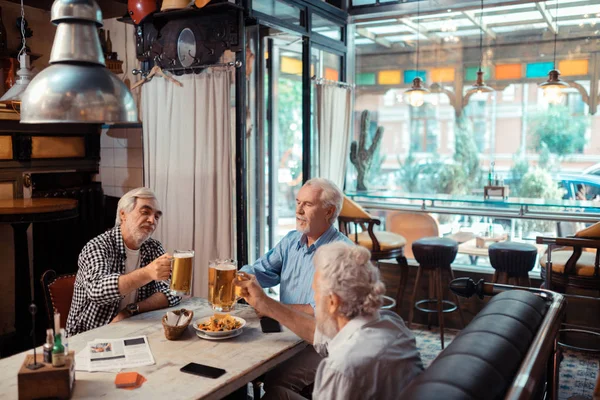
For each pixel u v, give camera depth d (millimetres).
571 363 3848
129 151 4781
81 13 1968
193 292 3773
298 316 2125
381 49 5117
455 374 1259
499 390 1276
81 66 1996
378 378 1547
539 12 4523
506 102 4742
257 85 4867
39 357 1721
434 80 4973
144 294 2699
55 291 2711
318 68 4602
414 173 5125
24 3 4488
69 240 4746
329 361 1589
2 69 4297
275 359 2004
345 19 4957
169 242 3861
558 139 4555
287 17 3986
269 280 2789
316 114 4480
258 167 4957
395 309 4395
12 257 4465
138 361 1918
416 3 4832
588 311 4043
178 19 3645
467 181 4930
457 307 4223
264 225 5039
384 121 5195
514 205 4152
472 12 4746
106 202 4984
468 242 4582
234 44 3459
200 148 3676
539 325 1749
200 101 3641
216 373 1815
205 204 3697
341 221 4172
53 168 4617
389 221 4906
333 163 4746
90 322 2518
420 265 4172
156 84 3805
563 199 4582
